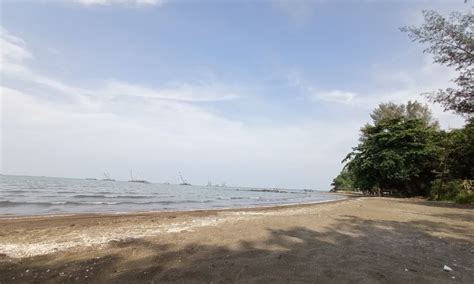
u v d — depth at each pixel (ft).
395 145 130.11
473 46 63.26
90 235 26.66
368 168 139.54
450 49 66.90
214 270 16.24
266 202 120.67
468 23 64.90
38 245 22.39
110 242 23.02
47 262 17.84
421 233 30.58
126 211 63.93
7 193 120.26
